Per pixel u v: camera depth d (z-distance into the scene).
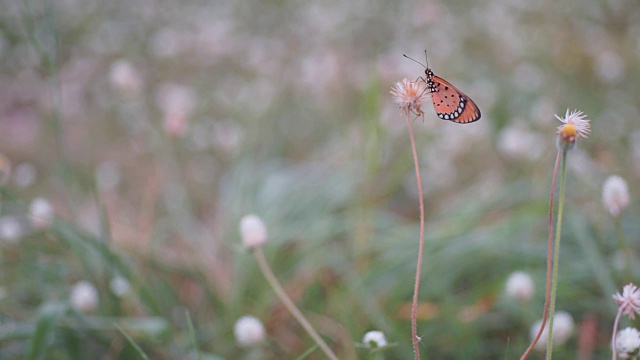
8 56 2.04
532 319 1.17
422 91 1.01
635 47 1.89
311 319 1.22
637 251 1.26
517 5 2.13
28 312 1.21
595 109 1.58
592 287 1.23
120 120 1.72
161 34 2.22
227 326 1.21
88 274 1.22
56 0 2.29
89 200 1.40
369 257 1.28
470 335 1.19
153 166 1.52
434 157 1.44
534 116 1.48
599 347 1.18
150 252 1.27
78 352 1.17
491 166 1.43
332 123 1.64
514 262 1.25
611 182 1.12
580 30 1.98
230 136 1.48
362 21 2.16
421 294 1.22
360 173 1.36
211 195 1.45
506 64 1.85
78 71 1.99
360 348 1.17
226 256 1.32
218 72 2.02
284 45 2.14
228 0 2.50
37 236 1.25
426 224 1.32
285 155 1.57
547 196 1.32
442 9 2.15
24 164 1.56
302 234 1.30
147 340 1.17
